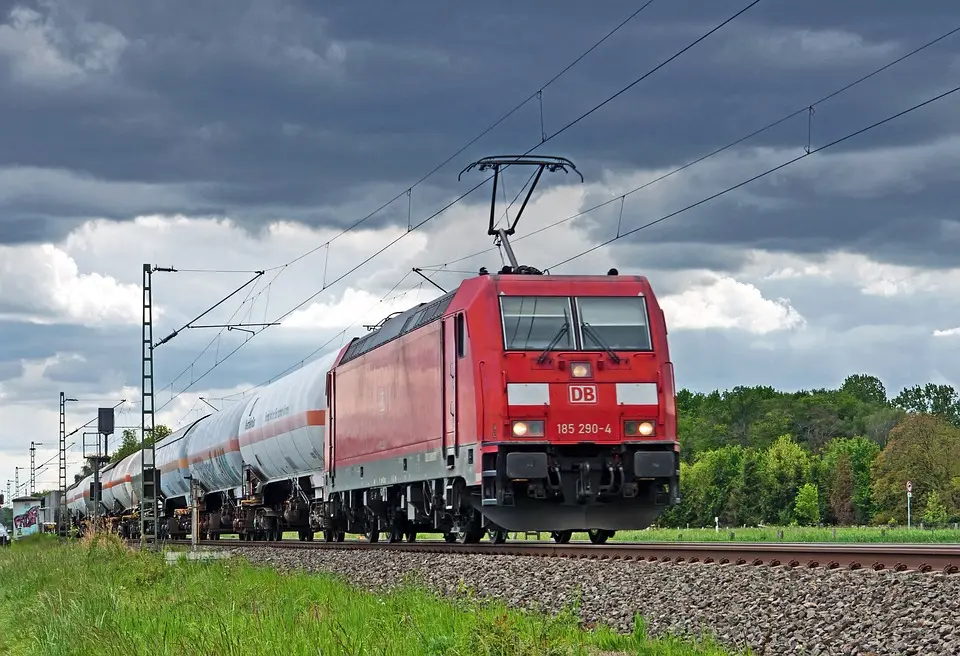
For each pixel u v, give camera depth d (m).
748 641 13.94
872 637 12.52
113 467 78.69
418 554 26.94
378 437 32.44
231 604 19.97
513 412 24.47
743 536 54.72
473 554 24.48
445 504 27.25
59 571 32.84
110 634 16.95
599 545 23.27
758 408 192.75
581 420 24.69
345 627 16.62
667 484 25.16
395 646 14.55
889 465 100.81
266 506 48.22
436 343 27.47
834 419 179.00
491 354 24.75
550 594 18.91
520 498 24.89
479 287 25.53
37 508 114.38
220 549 39.97
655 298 25.78
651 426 24.98
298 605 19.95
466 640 14.16
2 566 40.12
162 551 38.88
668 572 17.78
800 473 128.50
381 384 32.34
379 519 34.19
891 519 97.31
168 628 17.73
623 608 16.88
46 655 17.55
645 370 25.14
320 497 40.44
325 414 39.28
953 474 96.88
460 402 25.72
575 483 24.81
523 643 13.66
